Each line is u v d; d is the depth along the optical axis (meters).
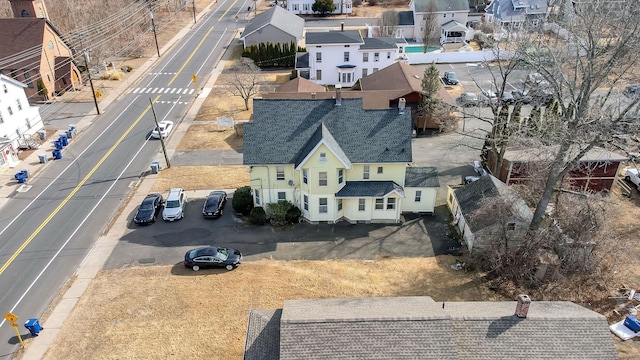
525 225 31.47
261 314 22.42
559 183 33.06
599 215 30.31
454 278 30.11
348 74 66.75
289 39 75.56
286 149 35.34
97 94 63.16
